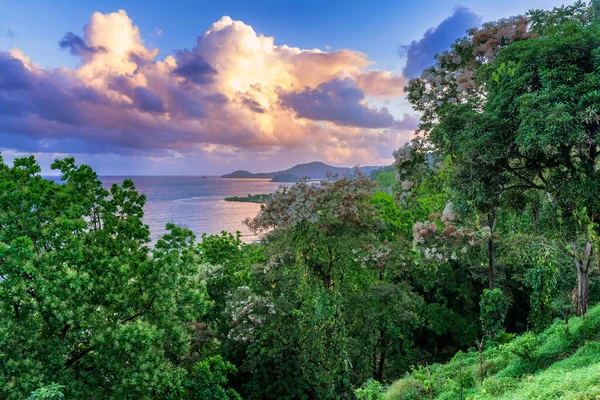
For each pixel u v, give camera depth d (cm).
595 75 745
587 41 788
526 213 1544
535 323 1021
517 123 855
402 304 1684
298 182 1362
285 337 1644
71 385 869
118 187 1230
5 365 770
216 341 1496
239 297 1709
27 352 821
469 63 1366
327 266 1402
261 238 1413
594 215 893
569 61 791
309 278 1391
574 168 902
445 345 2384
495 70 927
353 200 1361
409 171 1453
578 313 1073
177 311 1140
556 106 736
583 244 1123
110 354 934
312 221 1273
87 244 1052
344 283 1523
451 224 1334
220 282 2019
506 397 674
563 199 939
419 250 1388
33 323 877
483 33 1299
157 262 1090
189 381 1116
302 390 1609
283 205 1337
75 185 1128
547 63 809
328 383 1467
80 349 1054
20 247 809
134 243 1171
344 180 1371
